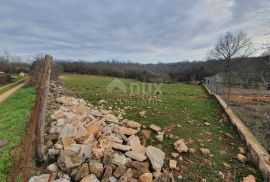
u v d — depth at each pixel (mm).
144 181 4773
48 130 6387
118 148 5738
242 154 6574
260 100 14602
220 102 12469
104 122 7234
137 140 6297
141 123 8602
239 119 9062
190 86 25703
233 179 5418
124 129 7113
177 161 6031
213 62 35375
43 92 5062
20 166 4660
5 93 19500
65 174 4660
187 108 11562
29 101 10930
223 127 8758
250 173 5656
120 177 4742
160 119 9195
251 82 22531
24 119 7559
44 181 4324
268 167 5352
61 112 7641
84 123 6824
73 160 4809
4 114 9172
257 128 8250
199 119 9641
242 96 16500
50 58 5238
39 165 4918
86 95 14188
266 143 6949
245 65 23875
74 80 25844
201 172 5641
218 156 6418
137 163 5211
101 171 4812
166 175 4844
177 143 6648
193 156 6336
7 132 6496
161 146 6676
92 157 5207
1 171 4562
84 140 5859
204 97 15617
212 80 26312
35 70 18672
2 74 32219
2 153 5203
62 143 5535
